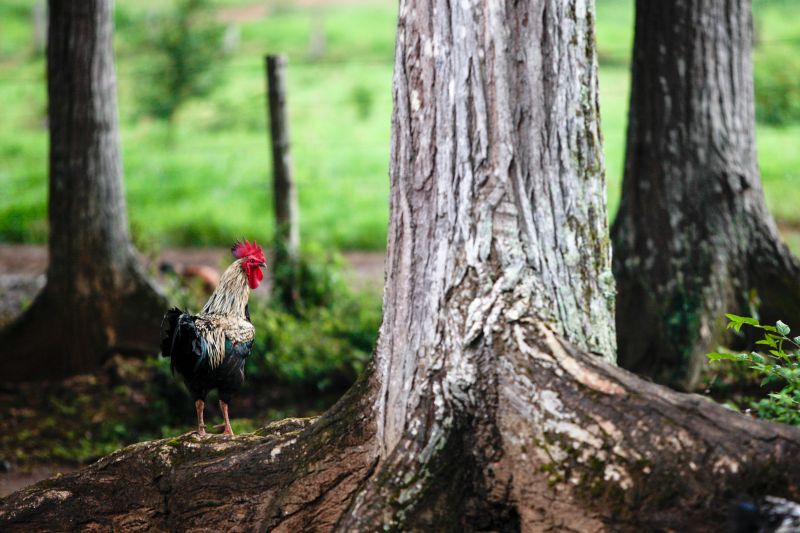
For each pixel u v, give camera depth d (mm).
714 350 11391
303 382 13625
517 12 5820
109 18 14812
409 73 6012
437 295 5910
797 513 4492
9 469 11688
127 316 14922
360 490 5820
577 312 5973
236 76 43688
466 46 5824
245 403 13352
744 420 5078
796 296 11578
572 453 5355
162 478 6699
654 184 12047
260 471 6422
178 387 12820
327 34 51531
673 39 11828
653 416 5227
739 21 11875
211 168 32375
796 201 25109
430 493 5625
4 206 27766
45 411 13586
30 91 44500
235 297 8117
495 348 5742
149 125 39188
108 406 13531
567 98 5945
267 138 36906
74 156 14781
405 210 6074
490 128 5836
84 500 6906
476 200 5852
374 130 37000
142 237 21172
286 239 16594
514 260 5797
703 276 11703
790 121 35062
